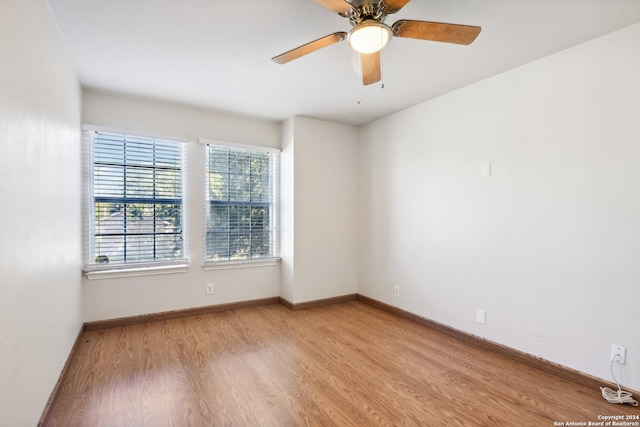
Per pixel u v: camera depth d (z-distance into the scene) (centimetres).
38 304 162
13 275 130
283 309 384
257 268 394
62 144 215
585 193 217
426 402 197
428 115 328
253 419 180
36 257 159
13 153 130
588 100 215
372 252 402
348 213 420
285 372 233
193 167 352
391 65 250
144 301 329
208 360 250
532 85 244
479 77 273
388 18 192
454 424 177
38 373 162
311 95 314
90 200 301
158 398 199
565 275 226
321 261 399
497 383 220
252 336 299
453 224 304
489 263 274
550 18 189
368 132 409
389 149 378
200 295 358
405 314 352
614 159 204
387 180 381
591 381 212
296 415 184
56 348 198
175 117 343
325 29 203
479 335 281
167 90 301
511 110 257
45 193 175
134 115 322
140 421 177
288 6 180
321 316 359
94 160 305
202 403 194
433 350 272
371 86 292
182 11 183
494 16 188
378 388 213
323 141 400
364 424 177
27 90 147
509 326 259
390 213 376
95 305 306
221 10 182
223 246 372
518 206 253
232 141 376
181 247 349
